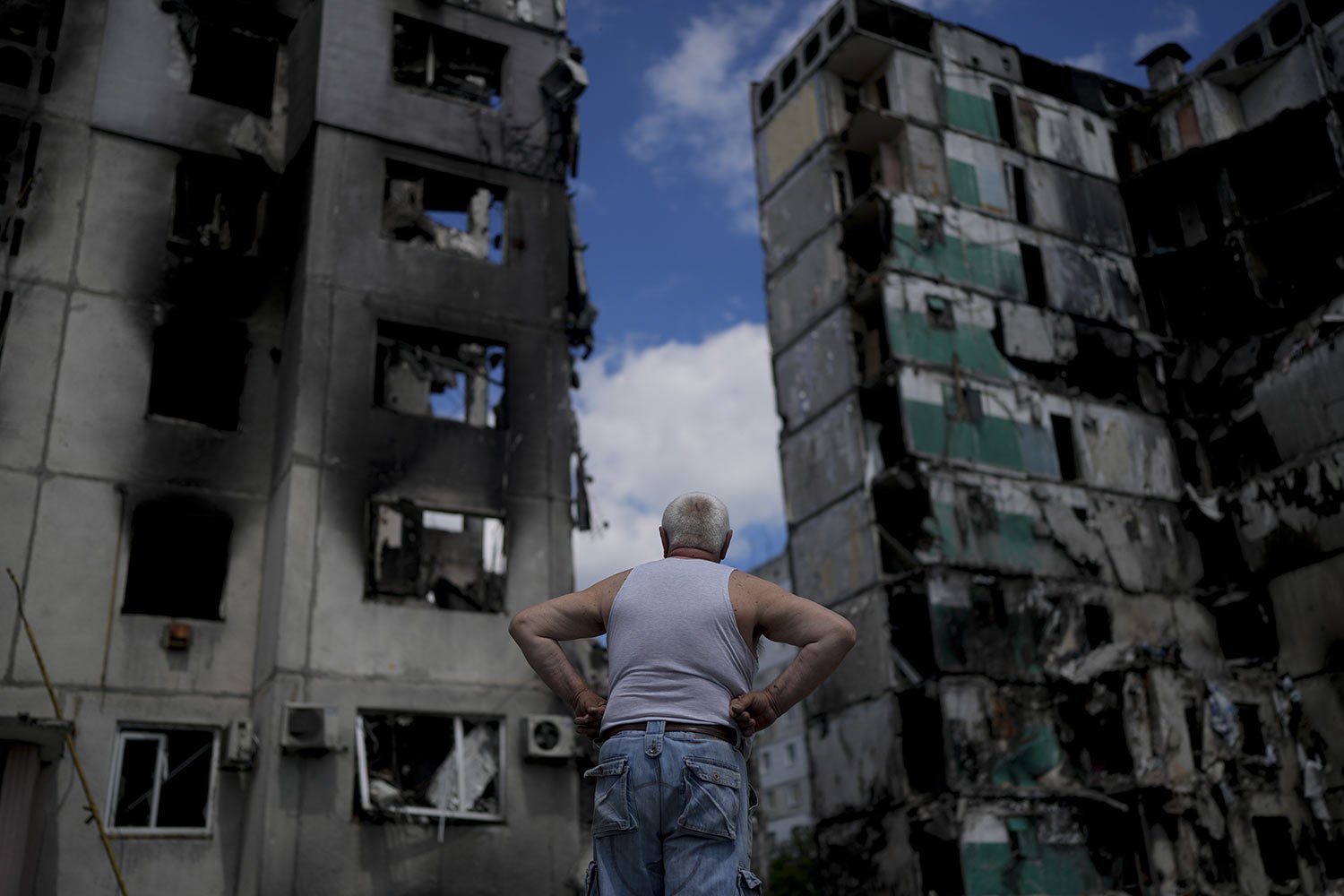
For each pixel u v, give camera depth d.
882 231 38.06
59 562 18.38
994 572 33.62
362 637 18.97
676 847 2.81
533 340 22.75
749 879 2.83
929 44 42.31
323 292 21.06
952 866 30.42
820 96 41.44
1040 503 35.59
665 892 2.81
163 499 19.55
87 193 20.92
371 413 20.62
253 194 22.89
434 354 22.95
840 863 32.75
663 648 3.04
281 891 16.78
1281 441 36.34
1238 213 40.22
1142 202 43.53
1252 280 39.03
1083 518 36.16
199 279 21.39
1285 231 39.44
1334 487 34.34
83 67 21.81
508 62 25.11
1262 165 40.78
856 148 41.00
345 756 17.95
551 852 18.72
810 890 51.03
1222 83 43.38
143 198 21.41
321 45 23.06
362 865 17.44
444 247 25.75
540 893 18.38
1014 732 31.64
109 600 18.53
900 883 30.44
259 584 19.75
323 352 20.62
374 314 21.36
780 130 43.41
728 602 3.10
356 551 19.52
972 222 39.09
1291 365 36.34
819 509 36.78
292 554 18.97
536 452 21.81
